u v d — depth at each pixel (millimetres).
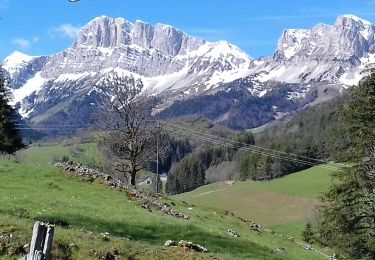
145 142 71812
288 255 38938
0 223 22438
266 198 154500
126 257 22531
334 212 43969
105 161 75000
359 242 42156
